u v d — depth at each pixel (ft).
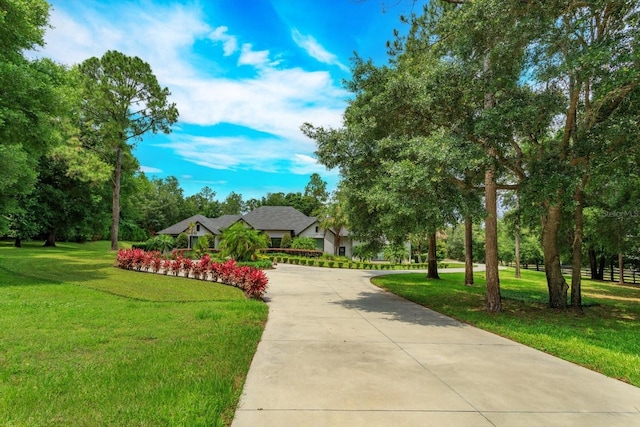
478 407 11.96
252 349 17.80
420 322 26.96
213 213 285.23
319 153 36.35
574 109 30.60
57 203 102.73
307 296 39.65
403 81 30.99
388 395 12.69
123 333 20.21
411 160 30.30
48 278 44.09
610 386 14.44
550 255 36.88
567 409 12.07
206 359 15.71
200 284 45.14
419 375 14.94
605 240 56.24
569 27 26.58
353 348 18.90
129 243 150.10
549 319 30.48
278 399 12.08
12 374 13.67
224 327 22.16
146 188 121.60
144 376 13.39
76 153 84.69
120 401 11.21
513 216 57.41
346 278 63.00
